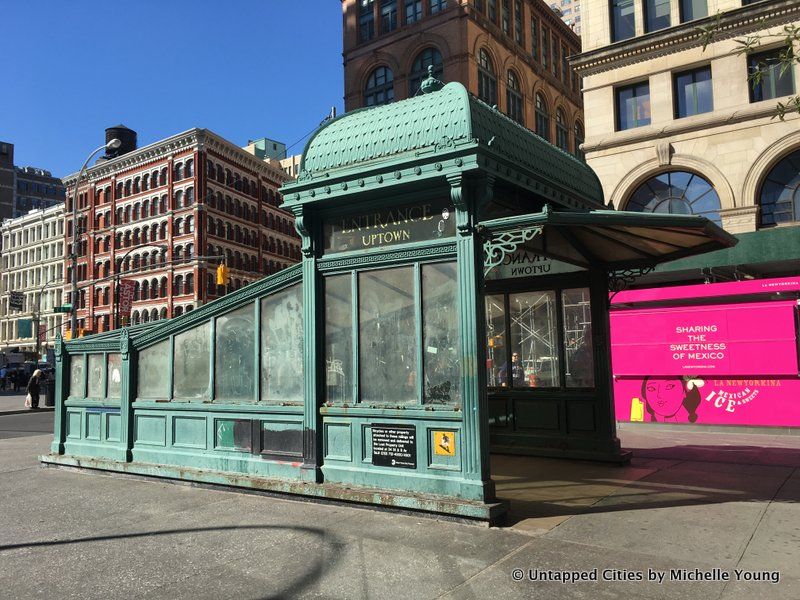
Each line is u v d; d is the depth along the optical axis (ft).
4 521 21.42
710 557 16.01
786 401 42.57
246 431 25.02
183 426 27.30
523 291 33.45
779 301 44.39
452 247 20.54
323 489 21.74
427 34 123.13
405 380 21.45
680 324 46.55
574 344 31.89
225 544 18.01
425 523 19.30
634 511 20.63
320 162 23.03
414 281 21.39
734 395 44.39
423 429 20.66
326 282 23.56
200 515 21.29
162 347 28.81
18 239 315.99
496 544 17.21
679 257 28.76
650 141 67.26
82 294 245.45
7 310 315.99
